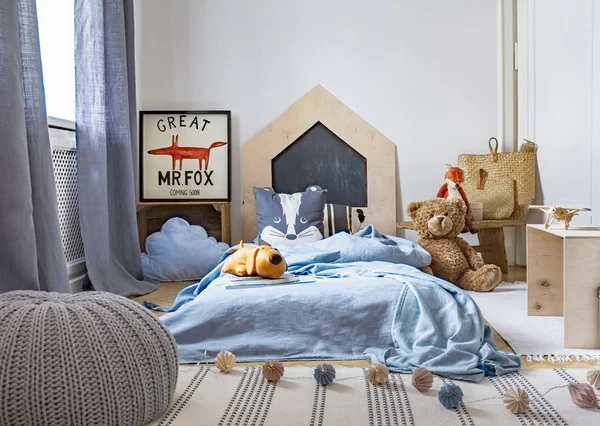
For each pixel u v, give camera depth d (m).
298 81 3.98
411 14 3.97
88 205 3.05
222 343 2.13
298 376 1.86
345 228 3.65
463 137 3.98
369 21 3.97
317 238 3.53
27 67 2.31
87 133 3.04
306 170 4.00
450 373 1.83
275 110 3.99
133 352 1.46
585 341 2.14
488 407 1.59
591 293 2.13
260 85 3.99
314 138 3.99
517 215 3.79
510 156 3.83
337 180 3.99
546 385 1.75
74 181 3.17
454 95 3.97
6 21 2.10
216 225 3.89
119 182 3.36
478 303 2.90
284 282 2.32
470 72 3.97
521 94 3.92
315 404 1.62
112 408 1.40
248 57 3.98
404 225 3.66
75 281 3.10
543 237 2.64
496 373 1.84
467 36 3.97
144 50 3.98
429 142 3.98
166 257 3.62
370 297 2.17
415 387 1.73
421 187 4.00
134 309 1.56
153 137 3.97
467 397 1.66
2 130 2.08
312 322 2.15
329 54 3.97
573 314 2.14
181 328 2.14
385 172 3.97
